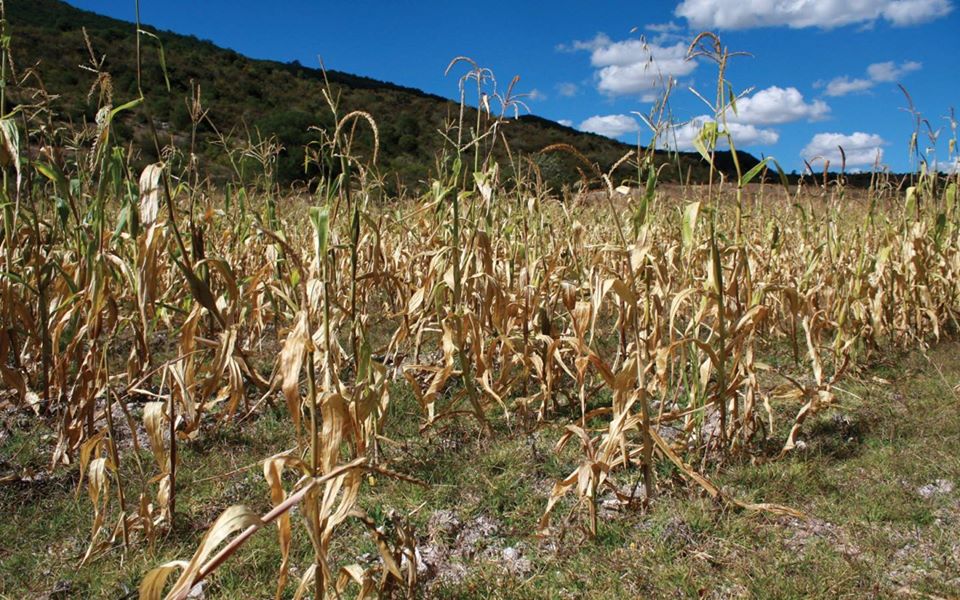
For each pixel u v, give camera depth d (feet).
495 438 12.80
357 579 6.57
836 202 19.43
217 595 8.23
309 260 17.44
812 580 8.14
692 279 12.54
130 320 11.59
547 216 18.24
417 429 13.17
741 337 10.78
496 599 8.07
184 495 10.68
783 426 13.35
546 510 9.08
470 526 9.84
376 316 21.09
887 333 18.76
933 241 20.20
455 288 11.70
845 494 10.43
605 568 8.63
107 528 9.76
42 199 14.73
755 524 9.56
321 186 15.26
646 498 10.05
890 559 8.72
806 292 17.06
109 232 12.49
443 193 12.24
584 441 9.45
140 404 14.32
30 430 12.78
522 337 14.42
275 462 6.15
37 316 14.33
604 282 9.37
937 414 13.43
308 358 6.64
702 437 12.42
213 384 10.07
